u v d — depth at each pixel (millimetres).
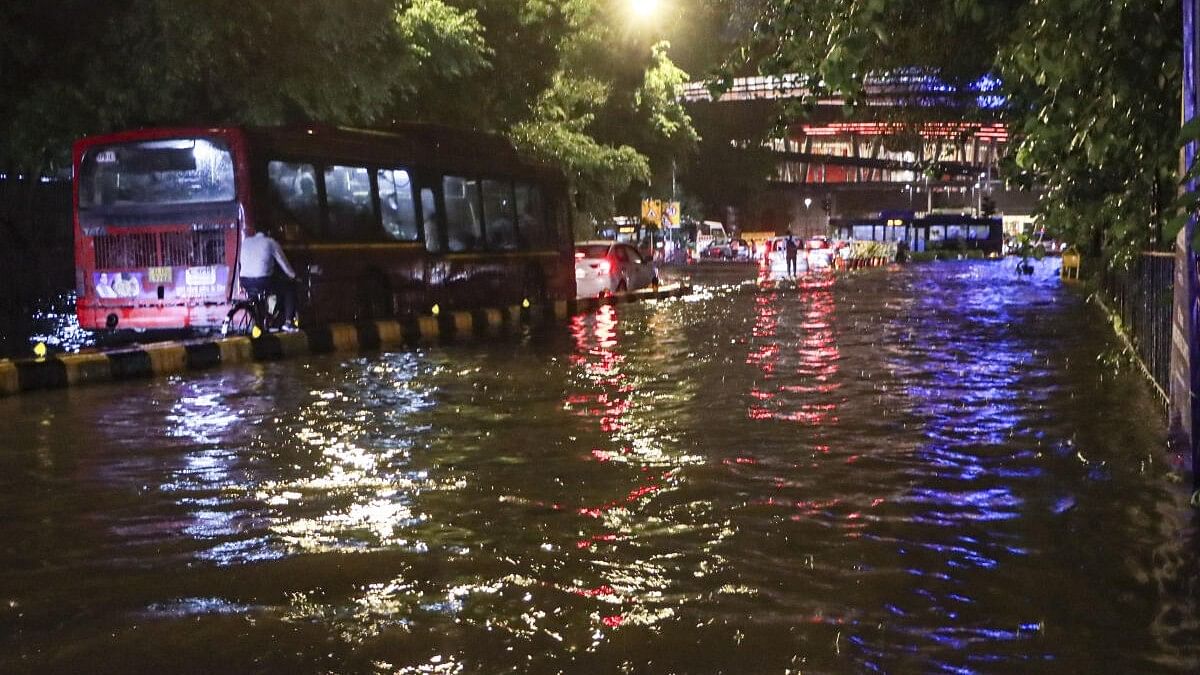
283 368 15352
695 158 84312
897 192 143875
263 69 21047
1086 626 5199
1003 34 9211
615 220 68688
